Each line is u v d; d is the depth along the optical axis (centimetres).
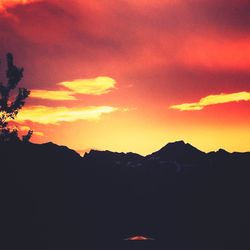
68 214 1645
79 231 1614
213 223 1734
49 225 1555
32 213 1533
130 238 1266
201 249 1630
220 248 1631
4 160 1443
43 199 1612
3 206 1453
